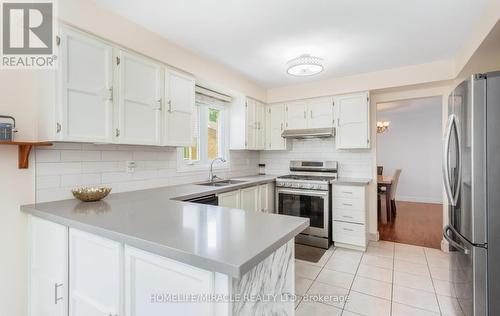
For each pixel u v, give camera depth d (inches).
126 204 67.3
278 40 95.3
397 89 131.6
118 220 50.5
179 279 36.4
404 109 241.0
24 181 65.4
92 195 69.3
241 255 33.0
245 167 163.3
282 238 40.7
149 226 46.4
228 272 30.5
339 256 119.0
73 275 51.5
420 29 87.1
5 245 61.9
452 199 73.7
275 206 146.4
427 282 93.8
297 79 143.0
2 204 61.6
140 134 81.8
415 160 260.7
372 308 78.5
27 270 64.1
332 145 153.9
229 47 101.0
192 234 41.9
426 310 77.1
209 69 114.4
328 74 134.6
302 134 147.9
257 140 154.9
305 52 106.0
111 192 85.4
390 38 93.8
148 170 99.0
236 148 147.2
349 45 99.7
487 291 59.5
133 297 41.7
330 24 84.0
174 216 54.1
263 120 161.3
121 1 70.7
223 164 145.4
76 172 76.2
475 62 94.2
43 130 64.2
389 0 71.2
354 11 76.6
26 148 64.6
